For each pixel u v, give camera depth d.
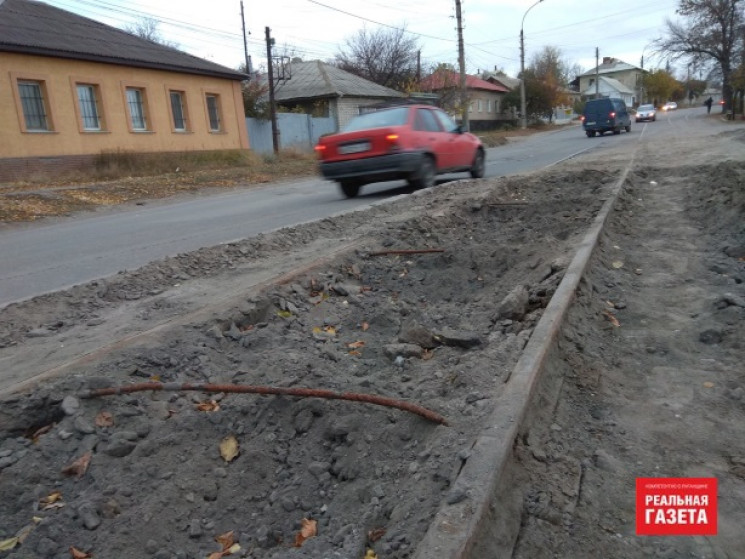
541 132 49.50
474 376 3.20
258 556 2.34
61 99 18.16
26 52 16.92
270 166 22.25
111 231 9.34
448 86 40.03
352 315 4.68
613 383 3.35
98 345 3.86
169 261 5.73
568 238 6.22
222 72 24.42
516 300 4.38
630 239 6.49
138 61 20.44
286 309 4.55
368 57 47.53
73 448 2.81
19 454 2.76
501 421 2.61
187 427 2.96
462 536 1.94
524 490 2.36
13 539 2.34
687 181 9.87
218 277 5.46
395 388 3.31
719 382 3.32
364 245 6.36
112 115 19.98
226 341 3.91
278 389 3.13
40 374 3.36
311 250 6.36
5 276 6.28
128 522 2.41
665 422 2.96
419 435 2.83
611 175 10.46
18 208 12.20
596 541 2.18
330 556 2.12
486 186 10.39
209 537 2.45
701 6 46.94
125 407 3.05
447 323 4.52
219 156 22.66
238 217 9.91
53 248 8.00
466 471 2.27
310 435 2.98
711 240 6.20
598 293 4.73
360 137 10.51
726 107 48.44
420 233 7.17
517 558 2.05
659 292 4.80
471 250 6.13
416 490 2.37
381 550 2.12
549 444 2.70
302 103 36.03
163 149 22.09
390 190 12.49
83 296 4.89
